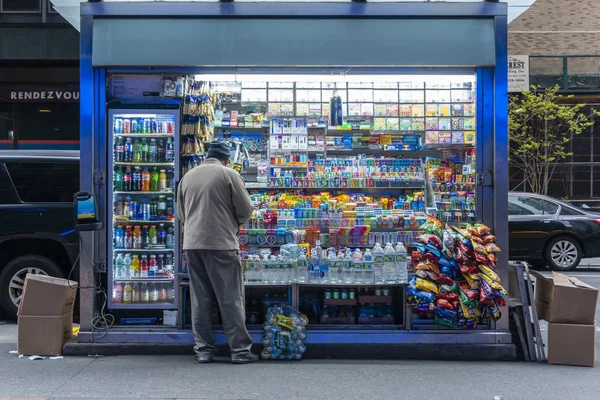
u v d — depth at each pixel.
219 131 7.19
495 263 5.54
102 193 5.62
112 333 5.58
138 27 5.54
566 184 18.98
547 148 17.91
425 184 6.61
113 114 5.64
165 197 5.85
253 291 6.04
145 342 5.58
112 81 5.74
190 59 5.51
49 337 5.51
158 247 5.79
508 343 5.54
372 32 5.55
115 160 5.71
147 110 5.68
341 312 5.91
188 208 5.30
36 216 7.31
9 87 15.27
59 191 7.47
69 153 7.66
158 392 4.47
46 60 15.20
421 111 6.79
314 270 5.65
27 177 7.44
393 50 5.54
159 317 5.76
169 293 5.81
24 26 15.09
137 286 5.80
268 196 6.48
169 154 5.77
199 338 5.34
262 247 6.02
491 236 5.51
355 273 5.64
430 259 5.54
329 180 6.68
